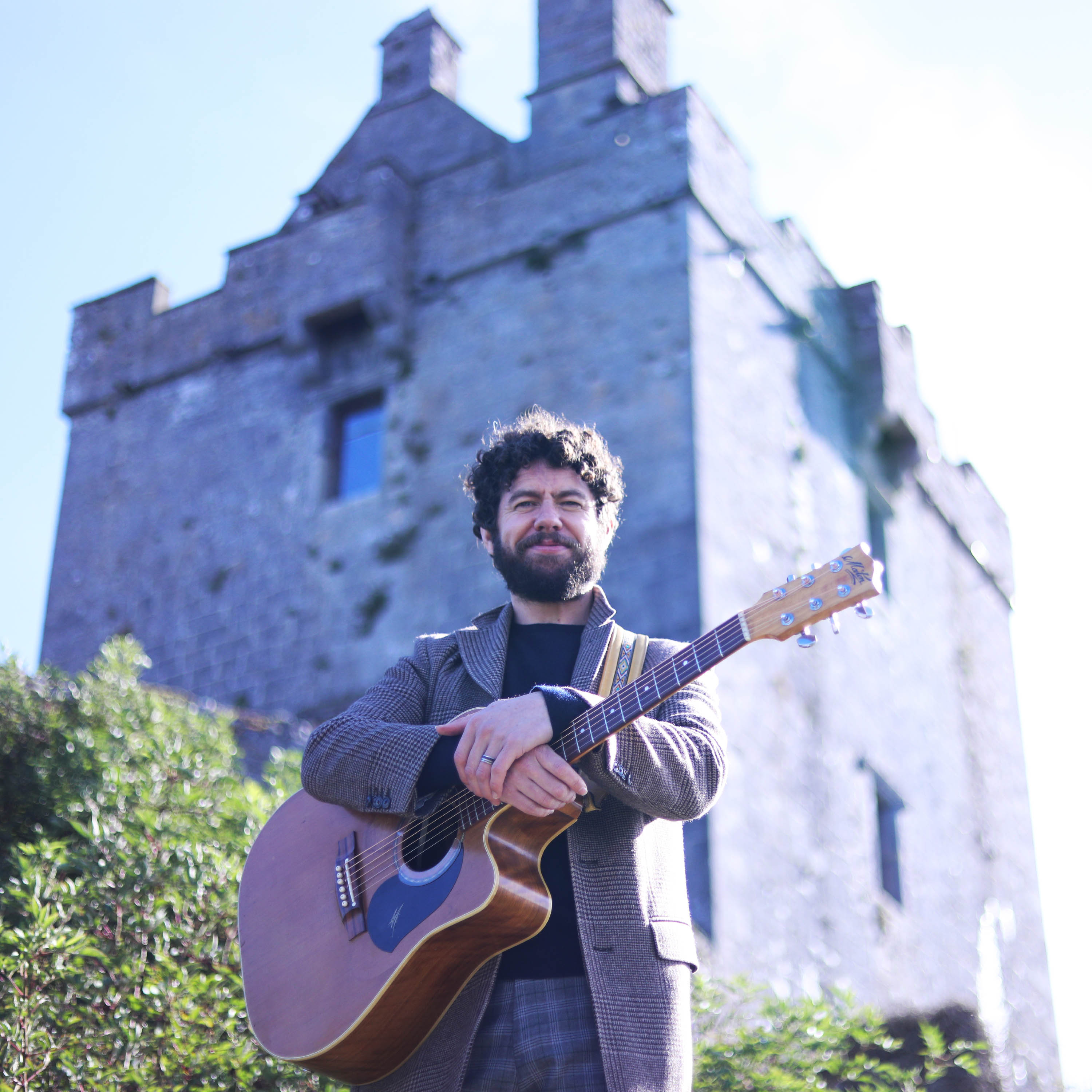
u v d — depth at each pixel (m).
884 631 15.18
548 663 3.16
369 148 17.45
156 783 5.26
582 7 16.06
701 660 2.80
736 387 13.73
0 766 5.27
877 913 13.19
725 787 11.52
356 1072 2.96
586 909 2.79
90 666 6.18
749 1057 4.80
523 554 3.23
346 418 15.69
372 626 14.19
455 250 15.47
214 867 4.55
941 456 17.31
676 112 14.57
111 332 17.97
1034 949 16.59
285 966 3.07
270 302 16.42
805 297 15.48
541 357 14.24
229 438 16.31
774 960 11.32
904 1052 7.11
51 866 4.54
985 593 18.42
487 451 3.44
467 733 2.80
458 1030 2.82
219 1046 3.96
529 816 2.85
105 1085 3.84
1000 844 16.64
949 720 16.22
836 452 15.20
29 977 3.98
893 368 16.02
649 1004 2.73
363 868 3.08
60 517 17.20
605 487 3.35
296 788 5.50
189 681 15.15
